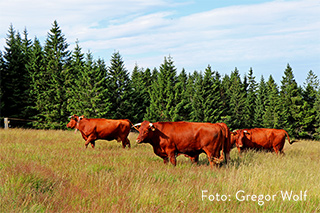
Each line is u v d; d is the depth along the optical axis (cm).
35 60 3656
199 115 4569
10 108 3688
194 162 986
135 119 3975
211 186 645
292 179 728
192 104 4647
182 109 3981
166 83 4109
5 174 635
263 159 1109
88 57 3528
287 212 526
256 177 711
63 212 484
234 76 6500
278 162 1023
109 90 3838
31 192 552
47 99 3591
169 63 4159
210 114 4525
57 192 564
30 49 4231
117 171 755
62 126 3550
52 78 3684
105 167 806
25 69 3722
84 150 1169
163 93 4012
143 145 1434
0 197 504
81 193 557
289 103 5159
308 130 5206
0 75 3603
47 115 3534
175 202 537
